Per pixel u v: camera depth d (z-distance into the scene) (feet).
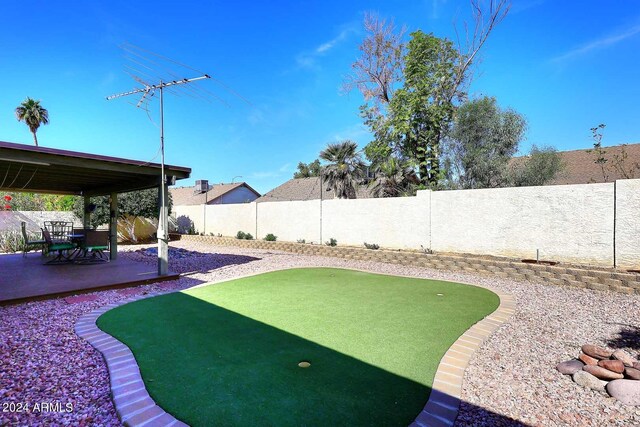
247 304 19.16
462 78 52.65
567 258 28.14
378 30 60.03
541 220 29.45
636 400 9.08
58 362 11.98
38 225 53.72
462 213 34.06
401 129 51.80
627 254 25.39
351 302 19.54
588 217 27.20
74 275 27.09
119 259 38.29
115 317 16.93
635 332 14.66
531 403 9.23
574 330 14.94
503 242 31.53
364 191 70.54
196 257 41.29
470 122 45.52
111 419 8.63
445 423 8.25
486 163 42.93
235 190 111.96
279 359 11.80
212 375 10.65
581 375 10.36
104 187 38.50
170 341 13.60
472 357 12.07
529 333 14.56
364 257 37.86
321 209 46.78
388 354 12.22
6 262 35.09
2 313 17.85
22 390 10.13
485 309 18.11
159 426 8.14
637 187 25.08
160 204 27.35
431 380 10.35
